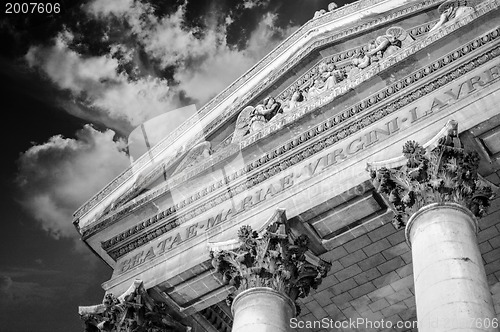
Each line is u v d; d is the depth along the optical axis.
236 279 15.22
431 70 15.62
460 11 16.34
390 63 15.98
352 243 15.98
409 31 17.30
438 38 15.65
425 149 14.23
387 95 15.91
